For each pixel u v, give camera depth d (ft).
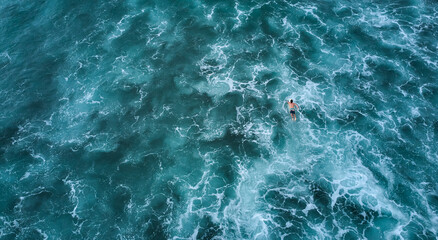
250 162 172.14
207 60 214.07
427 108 187.42
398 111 187.21
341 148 175.01
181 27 231.71
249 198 159.84
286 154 174.40
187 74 207.72
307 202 157.79
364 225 149.07
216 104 194.49
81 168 172.04
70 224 152.97
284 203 157.69
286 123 185.68
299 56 214.07
